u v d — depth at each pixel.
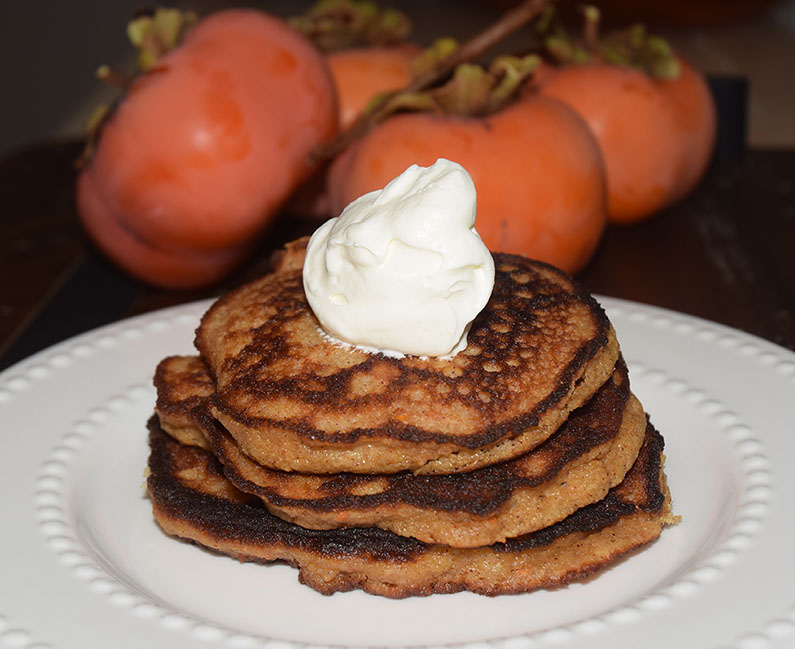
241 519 0.30
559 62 0.48
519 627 0.29
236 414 0.29
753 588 0.28
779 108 0.71
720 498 0.32
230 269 0.46
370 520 0.29
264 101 0.43
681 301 0.44
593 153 0.42
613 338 0.32
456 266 0.29
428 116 0.42
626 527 0.30
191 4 0.88
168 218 0.43
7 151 0.73
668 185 0.48
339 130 0.46
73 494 0.33
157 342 0.39
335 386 0.29
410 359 0.30
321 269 0.30
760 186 0.55
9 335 0.44
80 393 0.36
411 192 0.29
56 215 0.53
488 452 0.29
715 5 0.82
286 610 0.29
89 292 0.47
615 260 0.48
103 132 0.42
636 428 0.31
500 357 0.30
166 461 0.33
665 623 0.27
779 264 0.47
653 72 0.47
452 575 0.30
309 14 0.51
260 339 0.31
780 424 0.34
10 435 0.34
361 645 0.28
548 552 0.30
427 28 0.86
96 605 0.28
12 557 0.30
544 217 0.40
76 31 0.96
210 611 0.29
